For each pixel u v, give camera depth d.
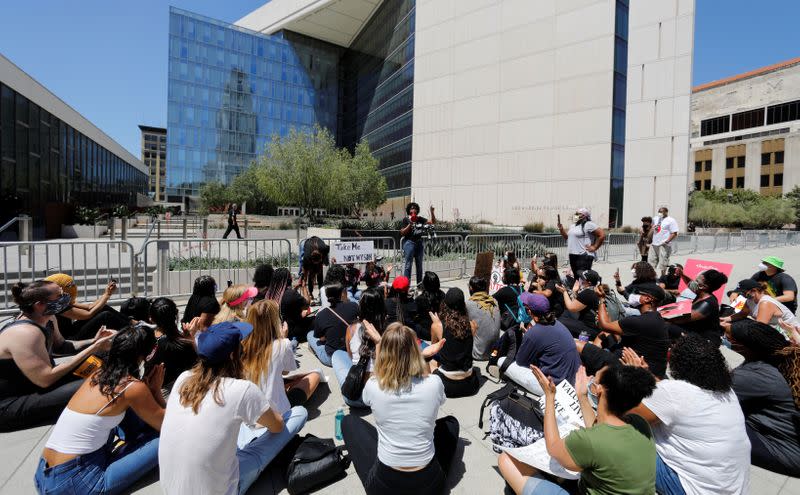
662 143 30.70
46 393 3.38
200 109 60.62
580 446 2.06
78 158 27.56
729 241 24.06
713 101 83.12
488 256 8.92
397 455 2.38
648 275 6.18
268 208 53.66
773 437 3.05
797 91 70.50
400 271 11.05
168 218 23.48
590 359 4.31
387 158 53.72
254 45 65.06
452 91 40.62
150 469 2.70
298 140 30.27
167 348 3.58
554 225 33.69
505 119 36.69
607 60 31.27
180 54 59.25
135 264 7.46
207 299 4.42
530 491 2.45
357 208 37.62
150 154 141.38
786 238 29.12
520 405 3.12
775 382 3.01
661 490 2.54
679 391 2.45
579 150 32.56
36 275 7.87
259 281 5.83
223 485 2.17
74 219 21.16
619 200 32.16
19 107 19.41
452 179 40.75
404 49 48.16
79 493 2.37
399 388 2.42
